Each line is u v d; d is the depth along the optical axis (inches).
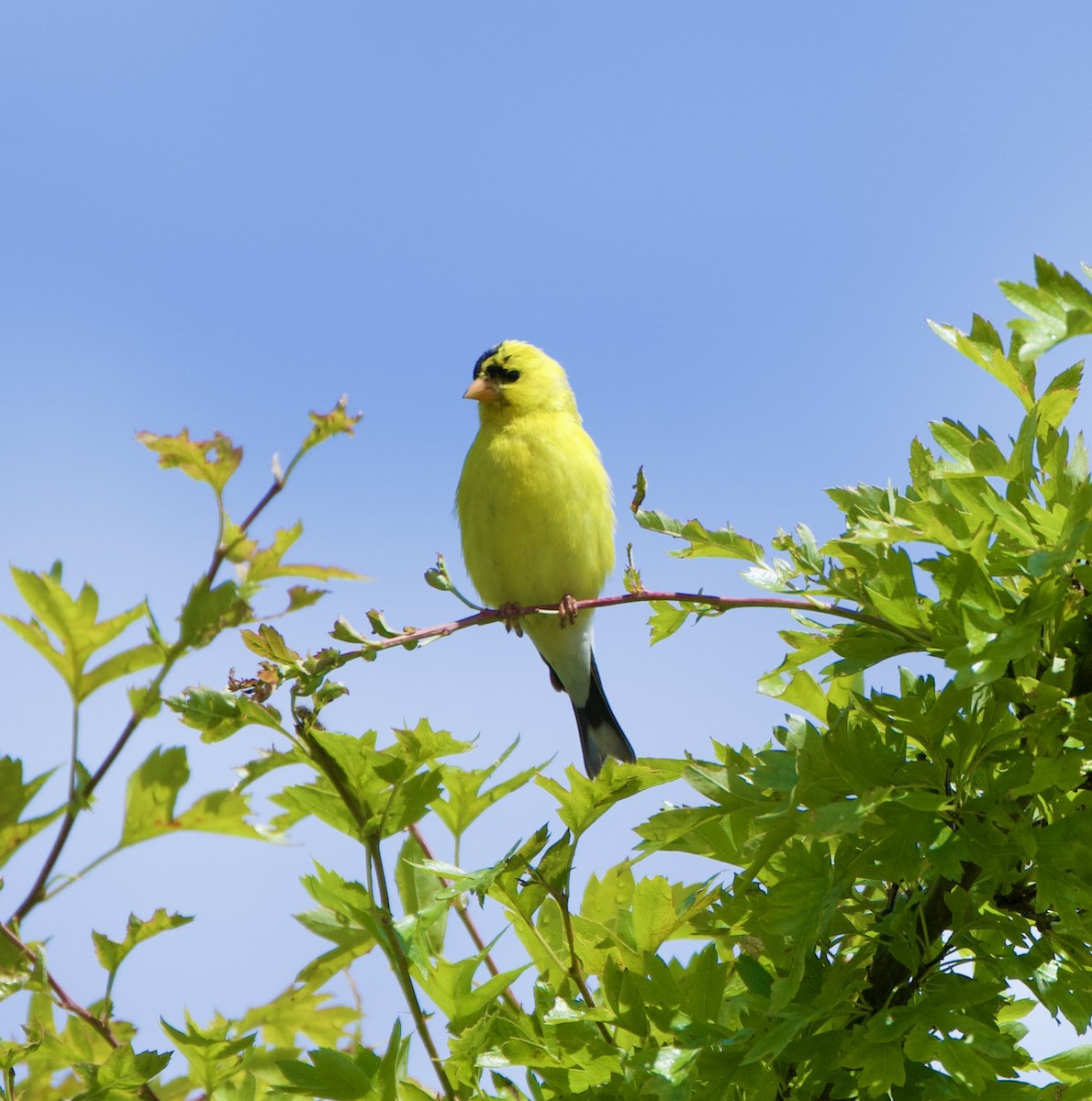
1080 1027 167.2
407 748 192.7
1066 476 179.3
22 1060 196.9
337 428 172.9
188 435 169.5
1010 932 171.6
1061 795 173.5
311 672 191.2
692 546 193.6
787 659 208.7
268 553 172.2
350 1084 178.4
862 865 164.4
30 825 175.3
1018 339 194.4
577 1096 175.9
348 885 193.5
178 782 180.5
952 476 178.2
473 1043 175.2
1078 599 178.5
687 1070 163.8
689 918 192.2
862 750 166.9
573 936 195.3
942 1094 159.6
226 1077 193.6
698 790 174.7
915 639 178.5
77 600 175.2
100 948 184.1
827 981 169.0
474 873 187.0
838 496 190.5
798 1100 167.3
